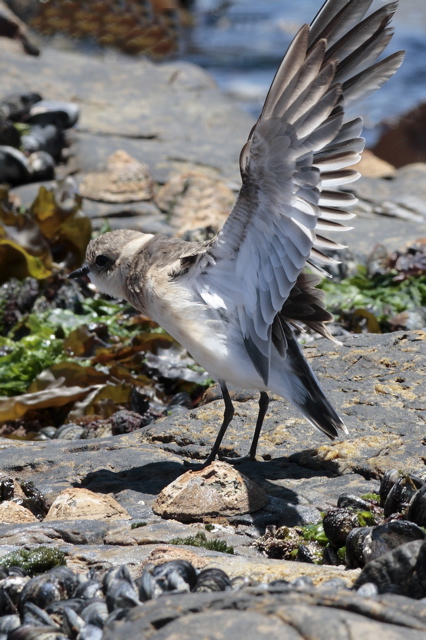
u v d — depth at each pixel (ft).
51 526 30.12
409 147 110.52
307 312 34.04
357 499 30.60
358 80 32.60
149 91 95.86
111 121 88.22
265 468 34.88
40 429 46.21
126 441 38.86
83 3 134.72
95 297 58.90
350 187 79.15
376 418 36.63
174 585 23.12
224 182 76.02
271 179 30.09
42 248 58.08
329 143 32.04
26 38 103.86
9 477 34.53
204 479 31.91
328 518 28.73
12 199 69.41
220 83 131.44
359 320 53.93
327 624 18.61
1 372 49.88
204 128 89.25
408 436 35.29
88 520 30.73
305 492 32.83
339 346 42.42
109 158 74.08
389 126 115.85
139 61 135.64
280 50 147.95
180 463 35.78
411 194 77.61
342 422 33.12
